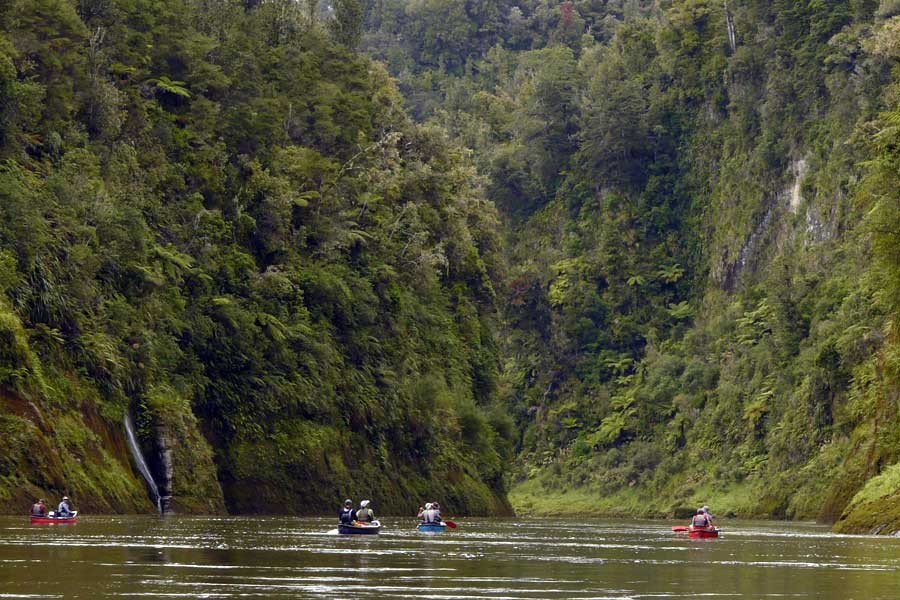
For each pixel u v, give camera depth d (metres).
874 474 98.00
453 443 125.38
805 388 165.00
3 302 75.25
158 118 106.94
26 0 94.69
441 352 131.38
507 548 58.06
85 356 81.56
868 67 197.75
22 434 71.06
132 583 36.34
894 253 80.56
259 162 116.38
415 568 43.81
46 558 42.75
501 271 156.75
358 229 123.31
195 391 94.06
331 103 130.75
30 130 91.81
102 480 77.31
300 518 89.50
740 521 145.38
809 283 185.12
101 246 88.88
